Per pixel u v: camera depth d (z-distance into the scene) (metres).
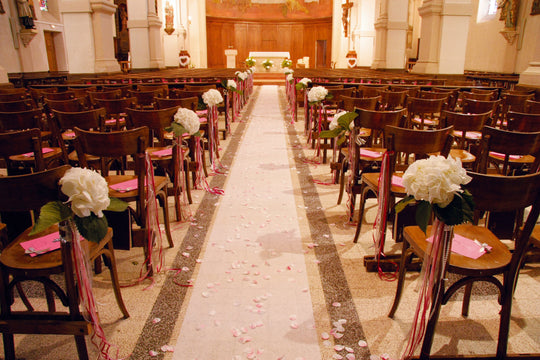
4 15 11.45
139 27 13.90
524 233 1.80
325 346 2.11
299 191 4.41
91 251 2.00
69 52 11.63
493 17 17.11
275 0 26.59
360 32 19.14
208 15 25.70
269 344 2.12
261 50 27.09
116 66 12.52
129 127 3.71
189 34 22.58
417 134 2.57
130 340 2.15
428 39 11.42
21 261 1.88
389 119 3.38
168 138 4.48
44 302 2.51
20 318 1.82
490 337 2.20
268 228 3.49
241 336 2.18
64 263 1.73
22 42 12.26
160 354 2.05
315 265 2.90
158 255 3.04
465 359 1.95
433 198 1.63
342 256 3.03
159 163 3.61
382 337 2.19
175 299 2.51
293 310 2.40
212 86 6.88
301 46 27.06
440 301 1.84
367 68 19.03
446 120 3.67
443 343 2.15
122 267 2.89
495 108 4.98
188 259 2.97
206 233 3.39
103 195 1.64
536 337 2.20
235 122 8.59
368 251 3.11
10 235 2.75
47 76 12.29
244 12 26.66
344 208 3.94
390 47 14.84
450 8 10.95
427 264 1.86
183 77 9.41
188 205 3.96
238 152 6.08
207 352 2.07
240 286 2.64
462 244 2.08
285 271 2.82
